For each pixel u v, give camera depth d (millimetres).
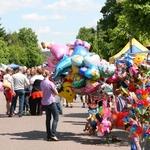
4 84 18109
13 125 15000
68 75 11742
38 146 10773
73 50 12000
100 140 11578
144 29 28891
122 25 50219
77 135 12523
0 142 11469
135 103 8875
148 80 9469
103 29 62812
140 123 8938
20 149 10367
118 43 50906
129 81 10055
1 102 28219
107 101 11141
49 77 12133
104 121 10812
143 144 9102
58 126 14539
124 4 29000
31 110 18531
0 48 83938
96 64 11008
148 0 28188
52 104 11633
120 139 11305
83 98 22328
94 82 11148
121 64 11000
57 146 10734
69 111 20078
